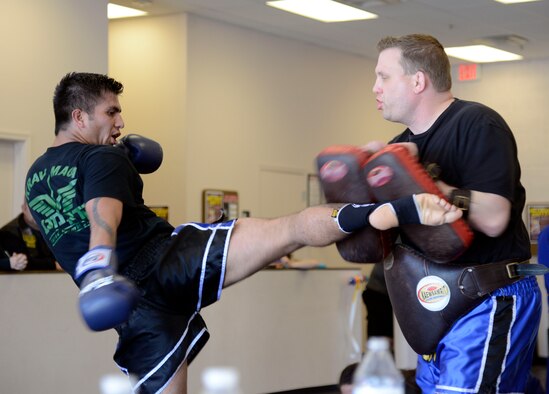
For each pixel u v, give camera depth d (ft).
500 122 8.75
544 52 36.32
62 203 9.48
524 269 8.83
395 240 9.17
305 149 34.96
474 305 8.83
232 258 9.28
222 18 31.32
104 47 27.07
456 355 8.85
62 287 18.40
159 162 10.62
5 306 17.40
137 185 9.62
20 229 20.44
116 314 7.60
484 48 35.60
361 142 37.47
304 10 30.09
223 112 31.73
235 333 23.04
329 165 8.48
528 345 9.13
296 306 24.81
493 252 8.87
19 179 24.98
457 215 7.95
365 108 37.78
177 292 9.45
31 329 17.81
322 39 34.58
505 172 8.50
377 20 31.40
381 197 8.28
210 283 9.37
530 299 8.97
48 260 20.59
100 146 9.43
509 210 8.48
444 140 8.89
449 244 8.32
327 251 35.83
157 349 9.55
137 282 9.47
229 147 31.91
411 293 9.08
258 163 32.94
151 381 9.57
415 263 9.05
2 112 24.44
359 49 36.35
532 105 37.81
